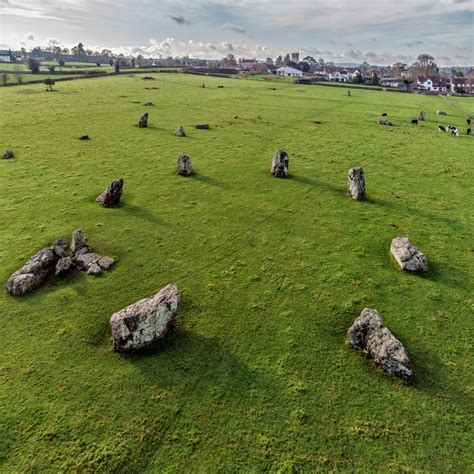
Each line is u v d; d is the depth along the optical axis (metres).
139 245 24.19
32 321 17.81
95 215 27.55
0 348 16.27
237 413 13.86
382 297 20.16
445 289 20.92
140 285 20.55
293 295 20.23
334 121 66.69
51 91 89.81
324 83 151.75
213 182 34.75
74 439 12.76
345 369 15.89
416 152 48.22
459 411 14.15
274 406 14.16
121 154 41.53
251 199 31.58
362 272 22.23
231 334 17.56
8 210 27.80
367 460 12.41
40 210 27.97
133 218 27.44
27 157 39.22
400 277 21.86
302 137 53.34
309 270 22.39
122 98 81.19
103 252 23.25
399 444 12.93
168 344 16.86
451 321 18.58
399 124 66.19
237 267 22.47
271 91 111.00
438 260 23.66
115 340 16.33
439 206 31.67
